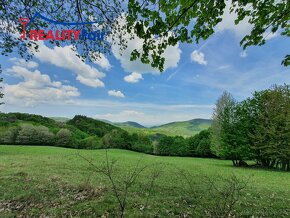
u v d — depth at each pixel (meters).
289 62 5.74
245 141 41.78
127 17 4.86
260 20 5.45
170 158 57.28
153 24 4.80
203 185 13.98
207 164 41.34
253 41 5.84
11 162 25.55
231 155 43.19
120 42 8.21
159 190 12.59
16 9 7.84
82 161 28.16
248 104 43.44
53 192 11.37
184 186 13.62
